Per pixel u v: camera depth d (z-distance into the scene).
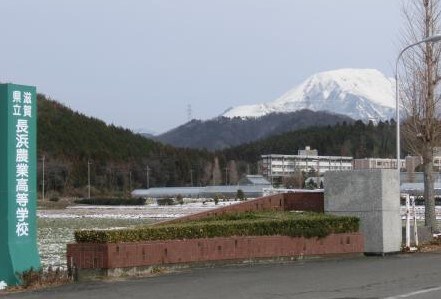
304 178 140.75
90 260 14.05
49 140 136.38
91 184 129.88
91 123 153.75
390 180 19.52
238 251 16.44
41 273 13.48
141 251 14.60
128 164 140.50
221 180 149.25
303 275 14.34
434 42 23.72
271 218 18.00
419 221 35.16
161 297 11.30
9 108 13.48
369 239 19.19
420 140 24.67
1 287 12.98
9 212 13.39
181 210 71.00
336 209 19.67
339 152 172.88
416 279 13.76
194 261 15.62
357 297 11.24
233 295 11.48
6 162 13.44
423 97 24.53
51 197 110.81
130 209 79.88
